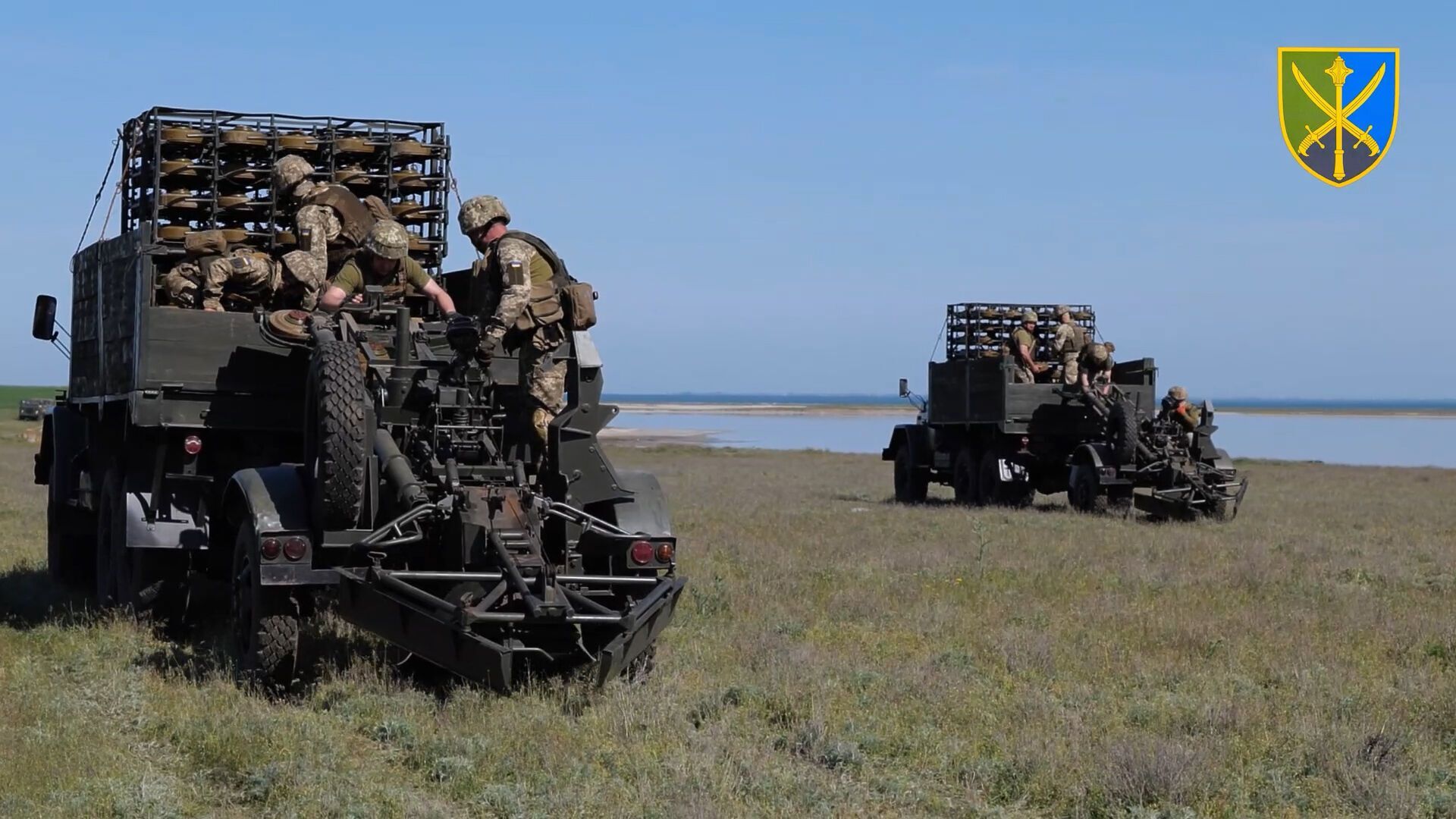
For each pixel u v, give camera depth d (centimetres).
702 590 1266
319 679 877
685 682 886
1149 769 674
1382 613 1180
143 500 1058
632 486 906
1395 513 2458
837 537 1831
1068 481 2439
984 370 2519
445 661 788
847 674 910
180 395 1009
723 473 3947
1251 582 1371
